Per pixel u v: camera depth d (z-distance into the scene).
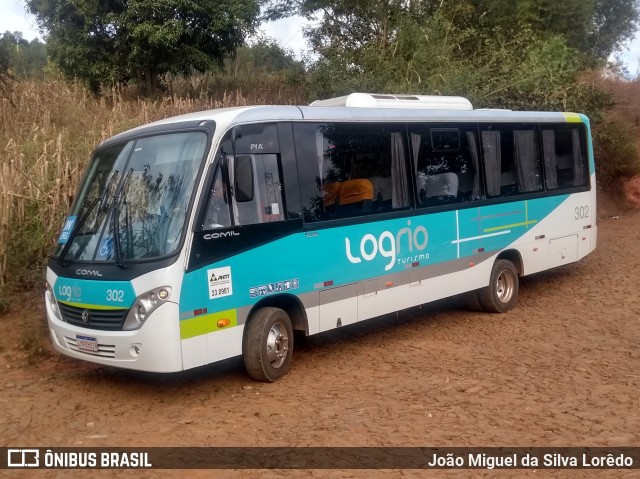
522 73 19.33
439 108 10.48
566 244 12.53
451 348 9.30
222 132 7.34
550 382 7.85
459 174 10.32
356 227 8.66
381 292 8.99
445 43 20.12
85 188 8.04
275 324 7.84
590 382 7.84
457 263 10.22
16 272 10.39
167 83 23.34
